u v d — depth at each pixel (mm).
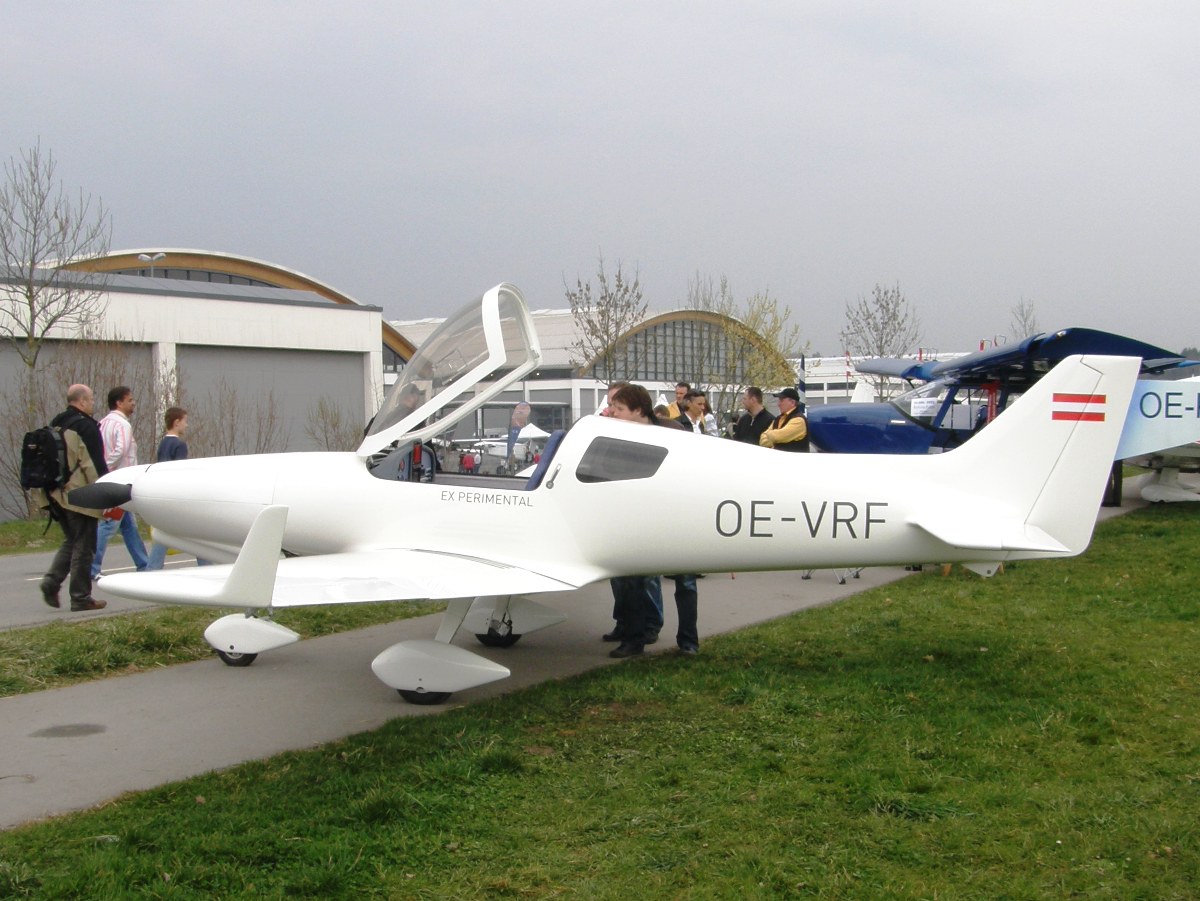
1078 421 5484
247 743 4617
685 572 5766
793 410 9211
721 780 4129
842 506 5500
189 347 23906
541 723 4898
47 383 19547
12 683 5527
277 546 4184
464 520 5750
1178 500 13461
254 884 3199
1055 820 3684
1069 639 6406
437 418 6301
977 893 3193
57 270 19578
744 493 5535
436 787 4004
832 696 5258
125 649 6152
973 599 7793
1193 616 6941
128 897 3072
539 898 3166
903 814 3771
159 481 6203
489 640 6574
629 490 5594
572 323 39062
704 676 5695
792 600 8023
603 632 7004
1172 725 4707
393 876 3279
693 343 40250
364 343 27312
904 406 14055
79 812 3773
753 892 3182
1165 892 3189
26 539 13750
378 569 5043
